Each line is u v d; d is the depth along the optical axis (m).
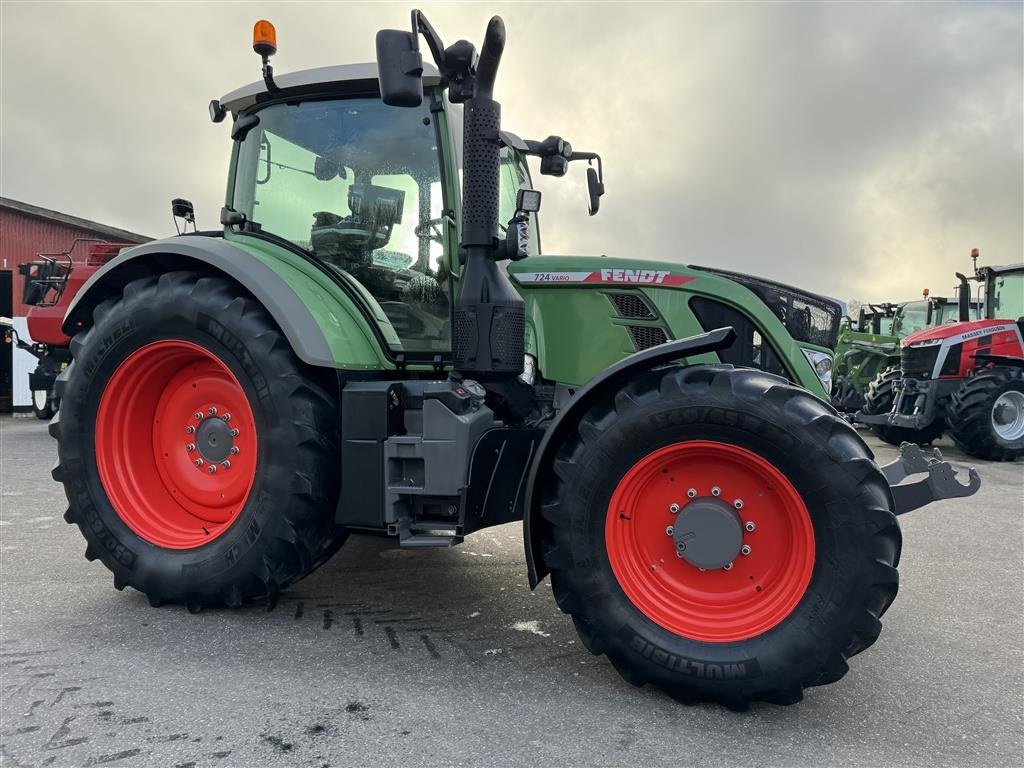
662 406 2.19
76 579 3.24
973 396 7.97
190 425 3.00
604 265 3.12
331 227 3.14
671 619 2.21
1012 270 9.05
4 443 8.30
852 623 2.03
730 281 3.09
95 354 2.94
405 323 3.06
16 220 18.02
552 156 4.22
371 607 2.96
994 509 5.30
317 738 1.93
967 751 1.96
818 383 3.07
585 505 2.24
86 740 1.90
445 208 2.96
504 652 2.53
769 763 1.87
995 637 2.80
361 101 3.08
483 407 2.76
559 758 1.86
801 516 2.11
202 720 2.01
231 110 3.35
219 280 2.84
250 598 2.80
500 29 2.46
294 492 2.62
